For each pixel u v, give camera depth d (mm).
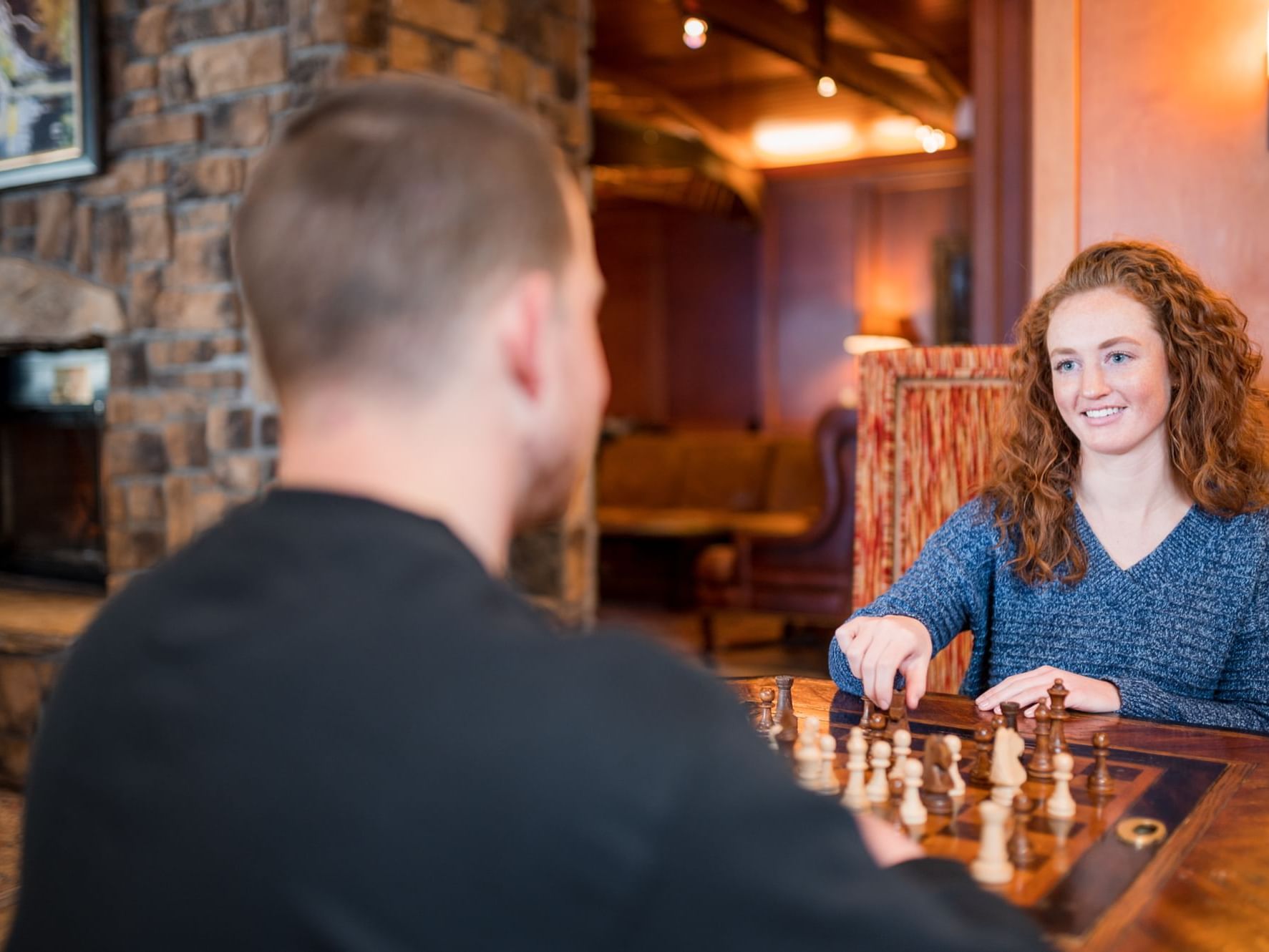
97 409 4086
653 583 7234
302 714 513
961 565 1848
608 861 479
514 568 4020
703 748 503
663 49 7406
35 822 571
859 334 9391
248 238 617
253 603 557
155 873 509
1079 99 2766
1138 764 1258
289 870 490
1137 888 892
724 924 478
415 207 593
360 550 562
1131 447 1688
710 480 8164
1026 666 1804
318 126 620
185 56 3559
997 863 906
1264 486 1692
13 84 3924
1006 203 3295
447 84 659
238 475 3537
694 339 10258
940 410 2258
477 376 607
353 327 595
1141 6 2674
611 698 513
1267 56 2486
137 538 3793
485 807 486
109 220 3793
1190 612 1696
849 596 6035
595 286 681
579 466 679
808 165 9414
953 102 8250
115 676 564
